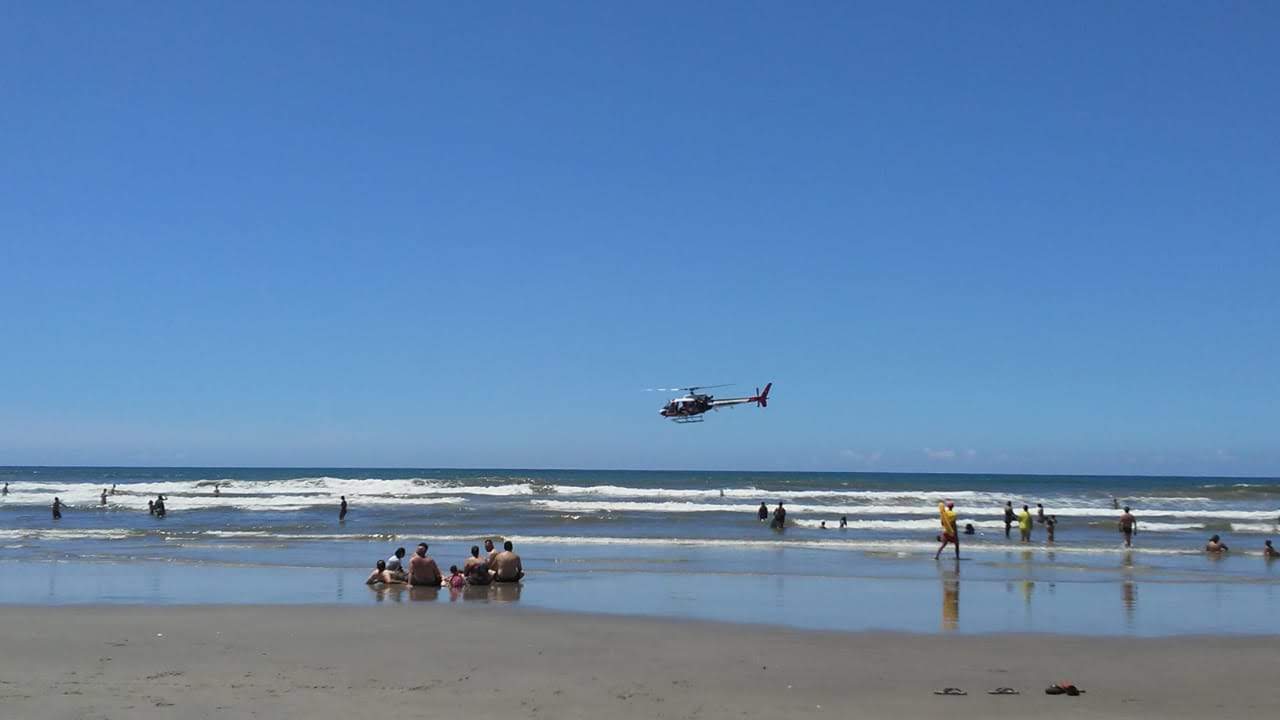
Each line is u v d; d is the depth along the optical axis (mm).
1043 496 66500
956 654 12211
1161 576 21359
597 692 9883
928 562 24062
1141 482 144375
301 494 62438
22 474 130375
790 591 18516
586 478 133375
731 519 41344
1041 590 18797
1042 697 9891
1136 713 9250
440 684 10164
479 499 58812
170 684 10008
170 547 27078
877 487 92250
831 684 10414
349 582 19656
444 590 18547
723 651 12344
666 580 20250
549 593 18188
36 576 20203
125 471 151375
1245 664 11680
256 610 15438
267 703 9195
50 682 10047
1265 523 42875
